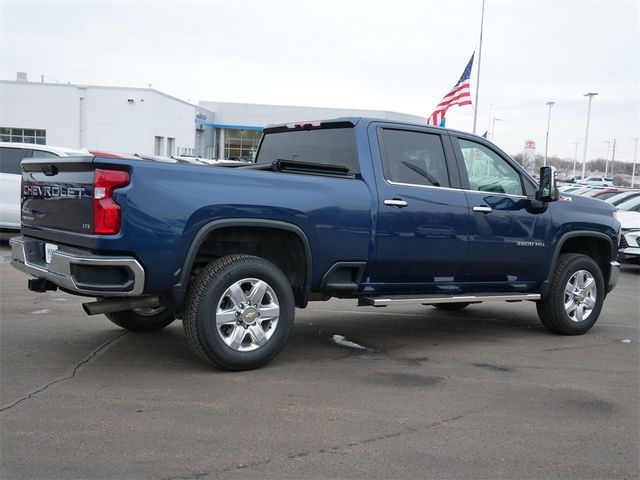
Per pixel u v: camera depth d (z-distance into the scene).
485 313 8.27
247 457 3.56
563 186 25.64
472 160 6.37
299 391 4.69
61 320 6.73
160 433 3.83
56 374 4.89
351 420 4.16
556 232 6.78
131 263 4.46
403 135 5.92
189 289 4.92
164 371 5.05
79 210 4.62
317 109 51.81
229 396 4.51
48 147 12.06
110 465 3.40
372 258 5.57
